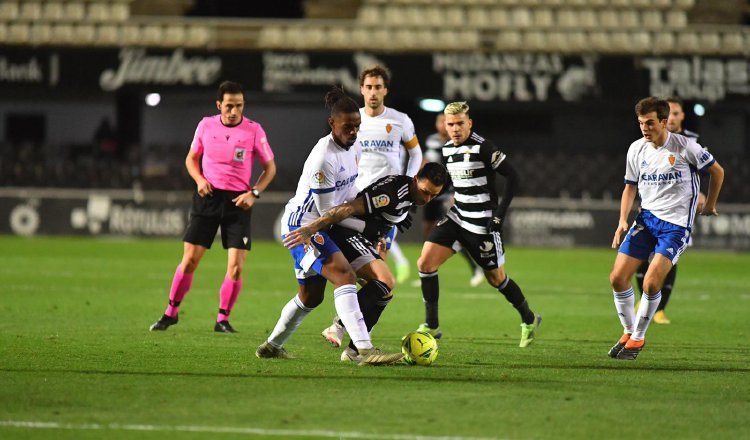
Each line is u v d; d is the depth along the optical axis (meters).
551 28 92.31
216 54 85.38
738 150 98.50
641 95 85.12
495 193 32.78
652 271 28.91
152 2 94.12
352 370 26.16
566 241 84.25
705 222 83.88
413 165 36.38
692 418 20.80
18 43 91.50
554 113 100.62
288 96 96.19
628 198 30.70
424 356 27.06
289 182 89.69
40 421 19.84
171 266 61.28
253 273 59.19
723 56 84.81
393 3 94.50
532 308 43.78
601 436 19.19
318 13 94.06
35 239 81.88
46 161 90.56
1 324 35.25
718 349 31.78
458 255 77.62
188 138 100.81
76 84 86.06
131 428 19.36
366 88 35.12
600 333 35.78
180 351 29.44
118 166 89.00
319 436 18.84
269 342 28.03
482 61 84.88
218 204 34.56
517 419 20.44
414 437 18.81
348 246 27.56
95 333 33.34
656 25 94.75
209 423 19.81
